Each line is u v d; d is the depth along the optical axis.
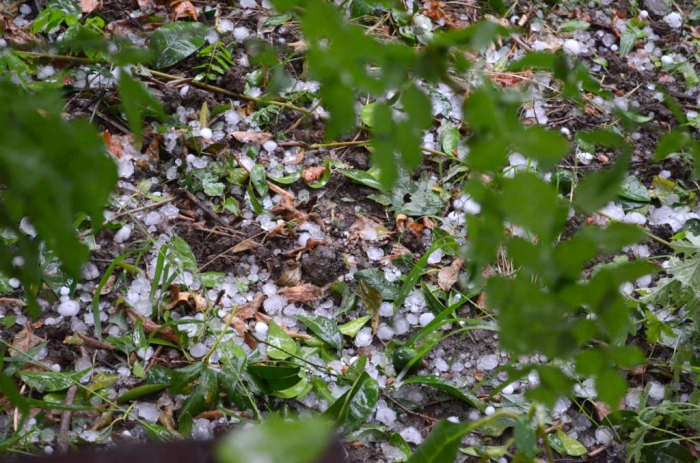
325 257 1.75
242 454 0.32
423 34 2.24
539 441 1.48
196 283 1.66
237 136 1.98
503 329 0.57
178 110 2.01
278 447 0.33
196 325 1.58
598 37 2.46
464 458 1.45
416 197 1.89
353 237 1.83
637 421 1.50
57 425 1.38
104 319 1.59
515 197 0.45
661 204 2.00
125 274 1.63
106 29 2.10
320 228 1.84
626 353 0.56
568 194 1.99
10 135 0.53
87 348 1.53
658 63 2.40
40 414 1.38
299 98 2.09
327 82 0.46
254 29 2.22
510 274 1.71
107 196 0.61
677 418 1.45
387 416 1.49
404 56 0.49
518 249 0.53
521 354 0.64
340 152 2.02
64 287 1.60
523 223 0.45
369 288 1.66
